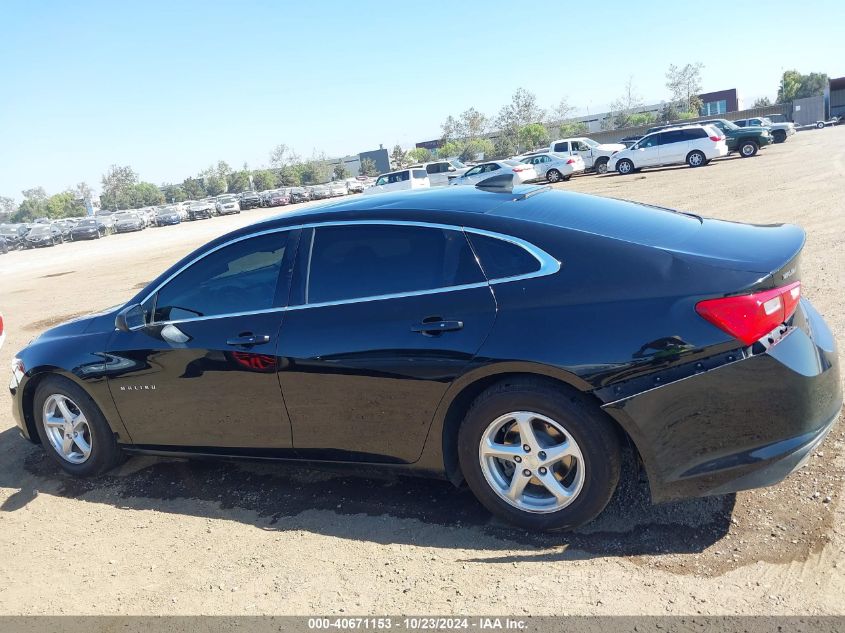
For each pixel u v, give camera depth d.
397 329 3.25
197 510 3.86
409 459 3.43
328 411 3.51
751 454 2.82
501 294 3.10
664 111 82.69
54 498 4.22
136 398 4.07
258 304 3.70
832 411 2.99
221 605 2.96
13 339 9.69
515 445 3.14
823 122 63.28
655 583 2.76
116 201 114.75
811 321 3.24
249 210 57.91
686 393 2.81
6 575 3.40
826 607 2.51
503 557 3.06
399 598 2.86
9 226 47.00
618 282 2.95
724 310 2.76
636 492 3.41
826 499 3.15
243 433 3.82
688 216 3.70
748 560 2.82
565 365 2.89
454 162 41.47
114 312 4.37
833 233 9.42
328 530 3.47
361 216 3.56
